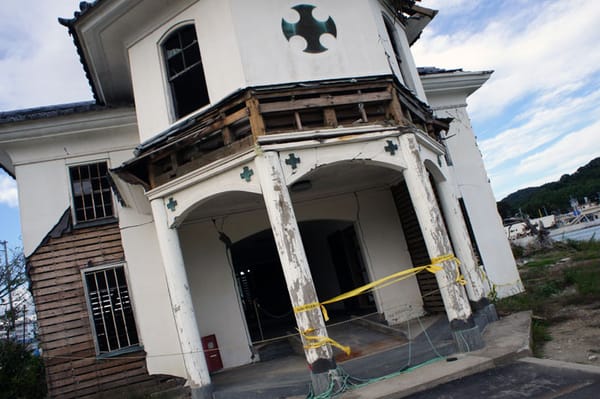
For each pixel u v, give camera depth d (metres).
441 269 5.94
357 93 6.33
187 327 6.06
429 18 9.44
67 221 8.59
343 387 5.14
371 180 9.34
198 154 6.41
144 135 7.26
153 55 7.34
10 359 8.77
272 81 6.19
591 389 4.01
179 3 7.04
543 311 8.00
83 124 8.77
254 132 5.68
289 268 5.26
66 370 7.91
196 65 6.85
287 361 7.73
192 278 8.42
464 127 11.00
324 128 5.92
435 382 4.97
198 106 7.58
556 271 12.37
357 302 10.98
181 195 6.30
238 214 8.95
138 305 8.36
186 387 7.92
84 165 9.00
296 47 6.45
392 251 9.58
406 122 6.34
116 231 8.69
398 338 7.39
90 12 7.07
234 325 8.44
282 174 5.58
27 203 8.51
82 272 8.38
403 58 8.30
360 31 6.91
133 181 6.57
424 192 6.07
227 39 6.35
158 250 8.66
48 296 8.18
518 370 4.95
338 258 11.59
